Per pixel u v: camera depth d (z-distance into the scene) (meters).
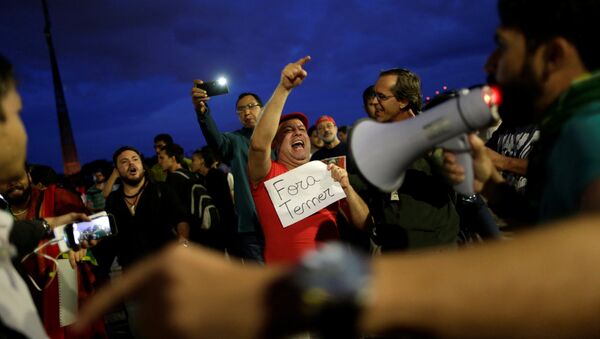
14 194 3.22
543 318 0.30
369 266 0.32
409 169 2.41
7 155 0.87
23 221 1.50
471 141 1.11
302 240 2.87
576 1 0.63
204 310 0.32
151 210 4.13
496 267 0.31
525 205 0.88
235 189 4.36
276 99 2.71
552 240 0.32
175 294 0.33
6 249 0.87
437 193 2.39
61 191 3.47
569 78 0.66
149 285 0.34
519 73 0.71
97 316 0.34
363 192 2.89
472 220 2.86
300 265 0.33
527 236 0.33
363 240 3.15
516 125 0.84
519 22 0.69
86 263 3.34
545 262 0.31
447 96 2.13
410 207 2.38
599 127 0.51
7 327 0.81
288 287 0.32
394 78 2.71
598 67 0.65
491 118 0.97
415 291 0.31
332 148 5.47
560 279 0.30
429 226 2.36
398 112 2.72
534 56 0.68
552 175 0.59
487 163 1.15
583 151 0.51
